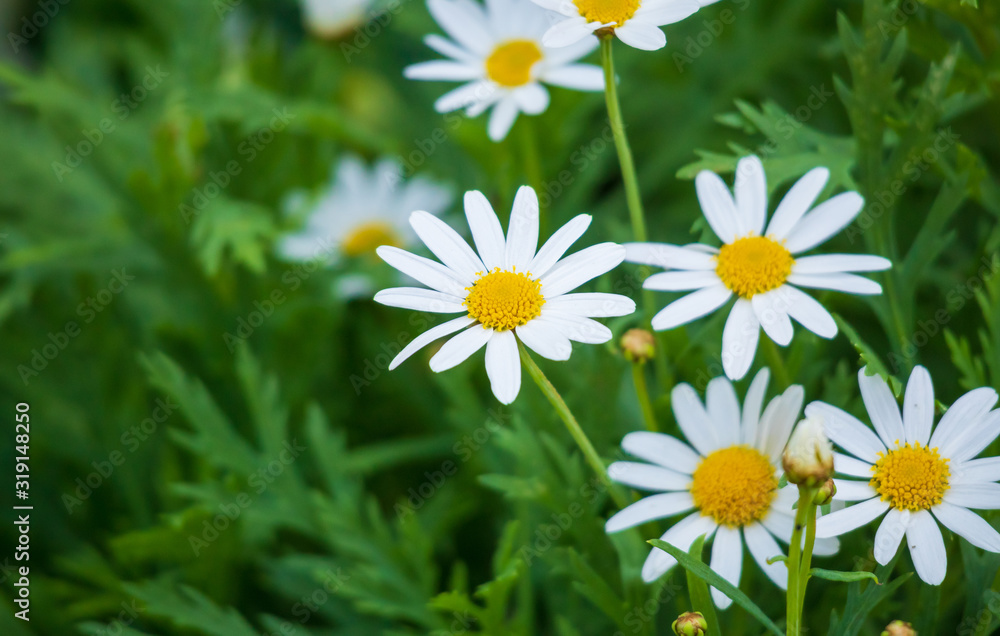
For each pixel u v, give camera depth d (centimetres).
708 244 49
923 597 47
